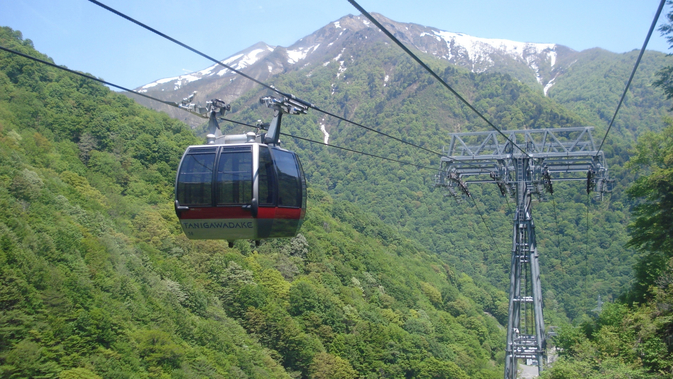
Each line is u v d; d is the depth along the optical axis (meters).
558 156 40.62
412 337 92.19
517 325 41.47
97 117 122.56
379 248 151.75
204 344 70.06
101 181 105.50
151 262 81.81
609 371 26.42
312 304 89.06
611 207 183.00
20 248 60.34
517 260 41.62
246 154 16.44
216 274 88.31
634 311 34.22
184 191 16.47
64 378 50.44
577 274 160.12
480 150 42.81
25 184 76.00
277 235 17.41
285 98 17.67
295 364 79.12
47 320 55.62
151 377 57.84
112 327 60.88
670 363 25.45
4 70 119.88
